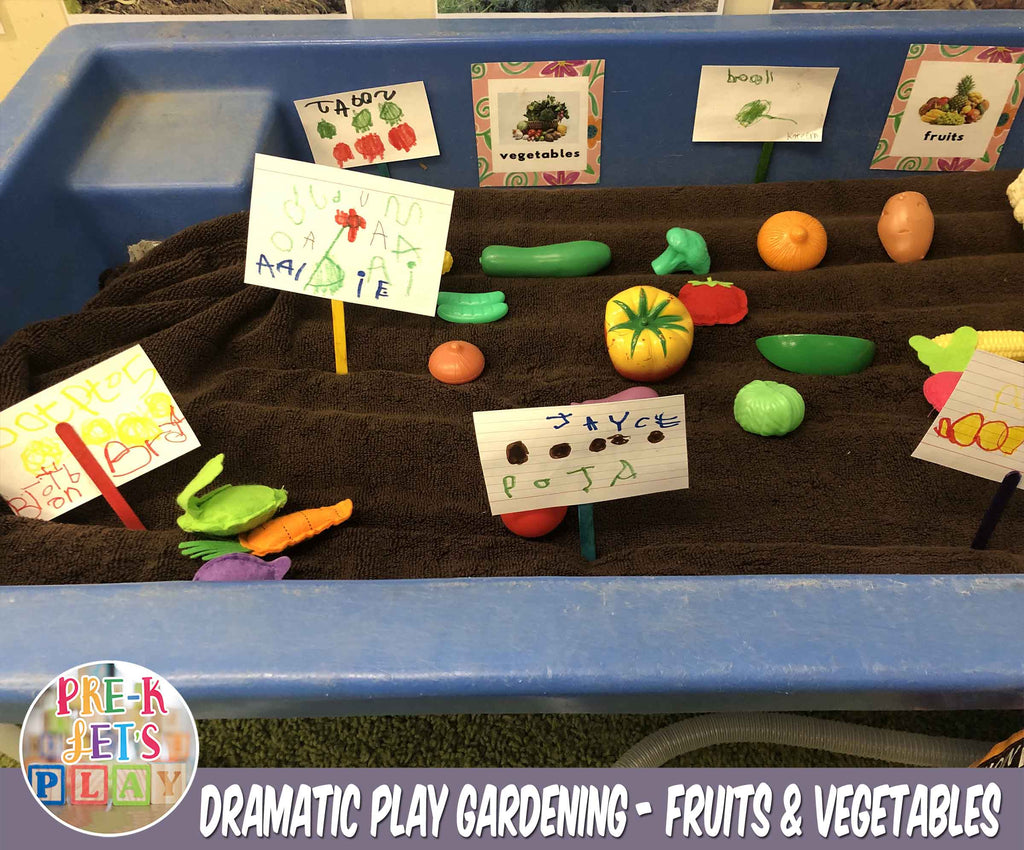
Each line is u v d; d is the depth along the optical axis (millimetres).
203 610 532
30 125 926
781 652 508
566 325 943
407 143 1153
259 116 1070
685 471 666
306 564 697
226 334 913
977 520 764
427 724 834
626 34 1054
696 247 1010
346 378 872
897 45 1065
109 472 722
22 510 718
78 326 878
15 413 695
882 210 1112
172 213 1007
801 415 813
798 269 1032
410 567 708
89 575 672
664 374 870
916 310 949
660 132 1154
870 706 544
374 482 789
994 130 1142
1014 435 637
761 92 1107
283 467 792
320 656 507
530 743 822
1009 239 1077
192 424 807
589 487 657
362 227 797
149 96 1103
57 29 1142
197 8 1106
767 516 771
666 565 704
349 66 1077
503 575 696
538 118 1131
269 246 802
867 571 687
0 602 535
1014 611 530
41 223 926
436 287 820
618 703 533
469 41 1053
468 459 795
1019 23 1062
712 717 766
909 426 828
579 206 1125
